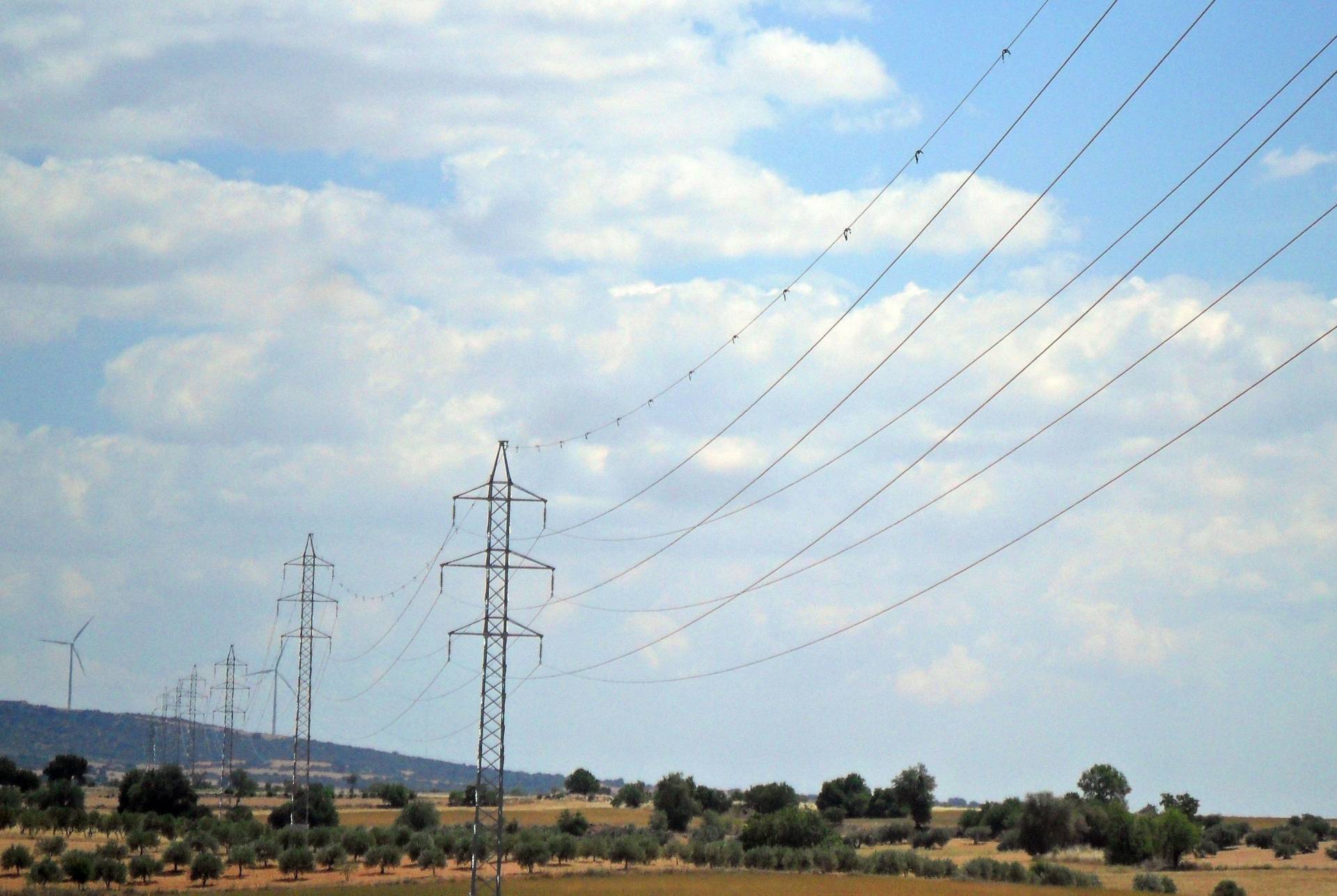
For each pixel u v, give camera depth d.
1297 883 133.88
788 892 107.50
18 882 113.56
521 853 138.75
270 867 132.38
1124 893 110.25
